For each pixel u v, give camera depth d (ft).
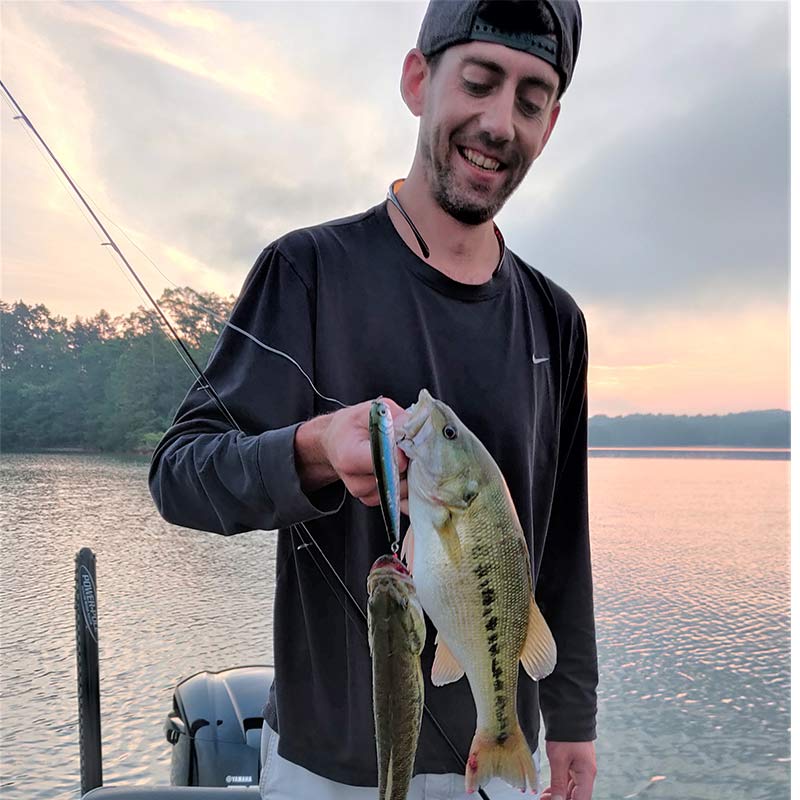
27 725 8.39
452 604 3.56
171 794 5.72
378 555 4.41
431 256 4.86
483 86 4.42
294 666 4.55
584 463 5.90
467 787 3.71
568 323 5.67
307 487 3.67
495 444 4.86
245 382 4.29
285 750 4.54
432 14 4.66
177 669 9.25
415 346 4.68
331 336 4.55
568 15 4.60
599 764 8.55
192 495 3.91
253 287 4.60
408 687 2.78
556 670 5.69
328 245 4.72
